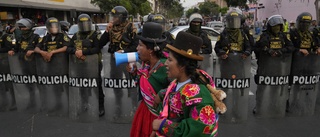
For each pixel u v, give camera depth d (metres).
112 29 3.85
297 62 4.29
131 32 3.78
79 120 4.21
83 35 4.03
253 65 9.37
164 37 2.35
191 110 1.50
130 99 4.08
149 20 4.51
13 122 4.26
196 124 1.46
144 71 2.22
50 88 4.38
